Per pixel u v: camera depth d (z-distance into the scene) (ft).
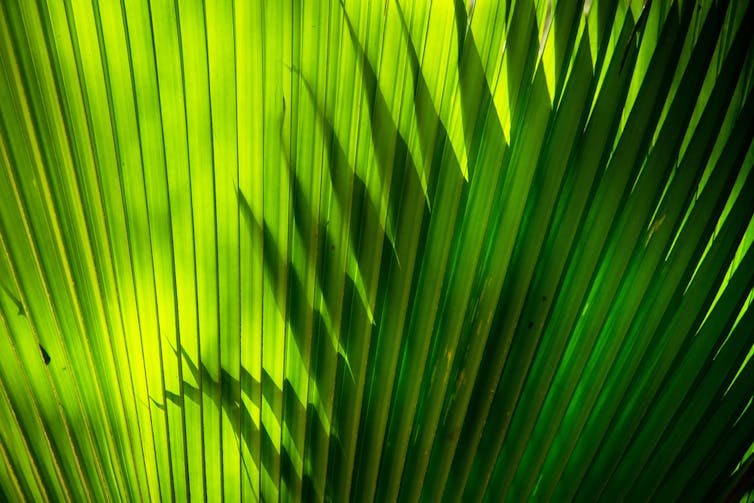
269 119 2.72
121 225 2.79
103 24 2.58
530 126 2.81
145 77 2.64
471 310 3.03
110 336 2.93
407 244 2.93
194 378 3.01
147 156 2.72
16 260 2.78
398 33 2.67
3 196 2.69
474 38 2.69
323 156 2.79
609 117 2.80
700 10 2.70
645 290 3.03
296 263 2.92
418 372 3.08
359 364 3.07
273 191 2.82
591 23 2.70
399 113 2.77
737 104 2.86
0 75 2.59
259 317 2.96
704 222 2.92
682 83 2.76
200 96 2.68
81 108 2.65
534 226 2.93
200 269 2.87
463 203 2.91
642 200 2.90
